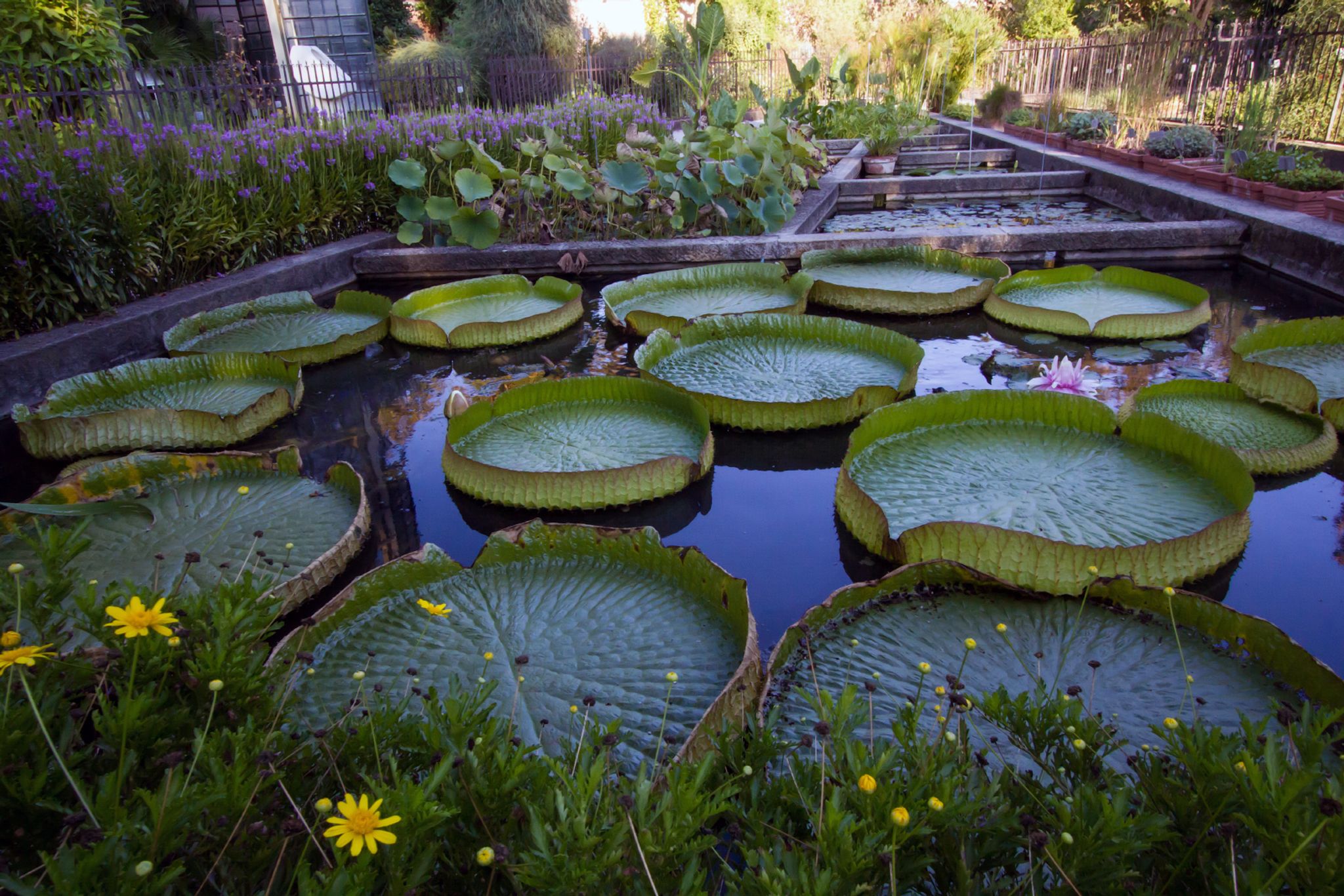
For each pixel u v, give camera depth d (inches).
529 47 514.9
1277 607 75.8
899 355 129.8
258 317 162.6
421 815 31.4
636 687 63.3
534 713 60.9
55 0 232.7
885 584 72.4
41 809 33.7
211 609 43.1
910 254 188.4
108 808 30.9
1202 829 34.8
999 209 285.9
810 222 238.4
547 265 199.6
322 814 33.9
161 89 220.1
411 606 74.4
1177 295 155.1
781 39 660.7
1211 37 329.7
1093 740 40.5
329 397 131.3
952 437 103.2
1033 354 139.8
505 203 211.2
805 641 67.0
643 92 435.8
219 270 174.9
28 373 124.0
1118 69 386.6
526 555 80.7
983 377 129.8
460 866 34.3
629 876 31.6
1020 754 53.9
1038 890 34.0
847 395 116.9
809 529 91.8
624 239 207.9
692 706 61.2
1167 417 105.5
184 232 163.2
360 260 199.2
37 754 34.4
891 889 31.8
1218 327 149.7
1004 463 96.1
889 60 536.1
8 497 103.3
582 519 95.1
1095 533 80.8
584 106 306.0
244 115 235.0
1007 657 65.2
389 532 92.8
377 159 221.1
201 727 40.1
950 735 38.5
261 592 46.1
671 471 96.9
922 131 439.2
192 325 150.8
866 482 93.4
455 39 539.2
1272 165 216.1
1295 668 60.6
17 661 31.6
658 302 169.2
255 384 128.1
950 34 543.2
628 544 78.1
